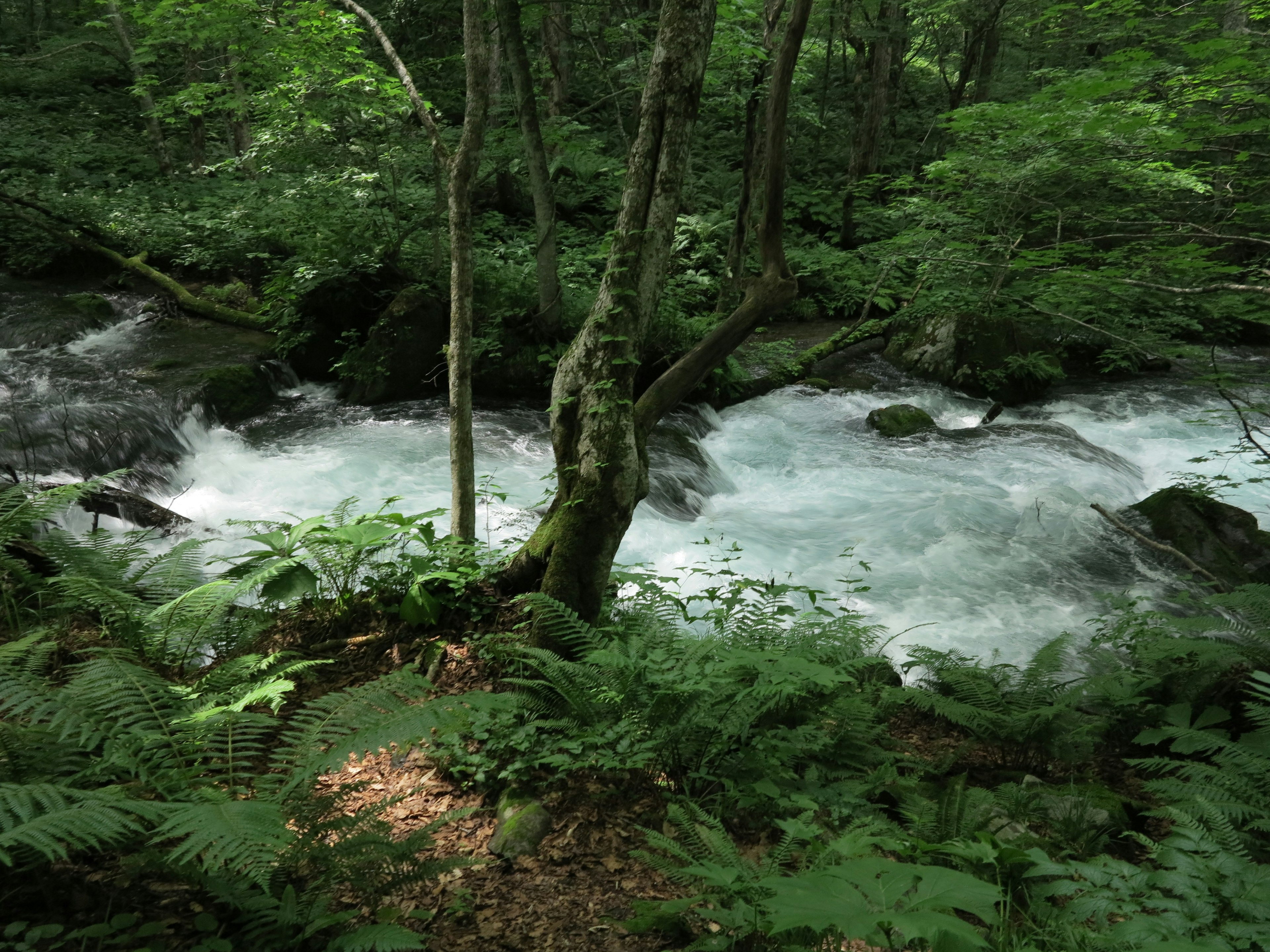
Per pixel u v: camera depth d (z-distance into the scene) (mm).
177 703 3791
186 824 2572
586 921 3154
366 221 12227
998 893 1969
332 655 5051
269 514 7988
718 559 7988
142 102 18266
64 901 2762
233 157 16969
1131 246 7539
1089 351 14469
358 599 5461
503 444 10078
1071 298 7379
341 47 11102
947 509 9125
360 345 11711
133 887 2885
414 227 12133
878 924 1823
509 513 8031
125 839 2873
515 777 3934
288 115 12109
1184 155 8820
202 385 10164
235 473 8898
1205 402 12945
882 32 17875
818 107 23016
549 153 17172
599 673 4395
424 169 14305
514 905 3225
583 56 21203
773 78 5434
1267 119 6496
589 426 5098
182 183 15930
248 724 3623
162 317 12477
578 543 5055
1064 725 5020
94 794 2625
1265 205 6703
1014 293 8391
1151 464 11164
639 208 5051
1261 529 8922
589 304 12273
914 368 13875
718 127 22688
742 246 11688
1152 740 4898
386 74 11328
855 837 2975
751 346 14836
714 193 19531
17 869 2775
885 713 5465
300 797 3156
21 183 14641
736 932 2791
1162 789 4086
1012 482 10180
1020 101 7957
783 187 5539
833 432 11875
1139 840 3814
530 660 4289
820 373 14148
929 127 23594
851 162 18906
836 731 4598
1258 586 6113
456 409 5676
